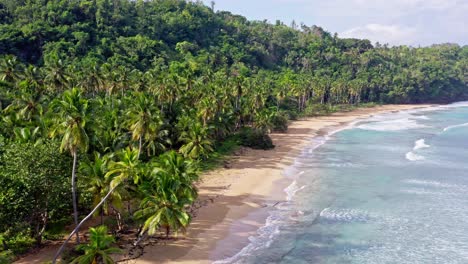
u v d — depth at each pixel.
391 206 51.44
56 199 35.47
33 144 40.41
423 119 142.50
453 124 128.88
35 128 48.41
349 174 65.25
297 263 36.91
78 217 42.66
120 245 38.16
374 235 43.22
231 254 37.94
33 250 36.31
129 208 42.97
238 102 99.19
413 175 65.31
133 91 87.06
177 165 40.06
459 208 51.03
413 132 110.00
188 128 70.12
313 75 197.50
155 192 35.91
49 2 142.12
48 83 78.56
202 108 76.62
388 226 45.47
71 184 36.62
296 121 128.12
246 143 82.31
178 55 157.12
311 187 58.19
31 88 72.56
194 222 44.50
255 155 76.50
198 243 39.66
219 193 54.12
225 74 148.25
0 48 115.94
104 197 35.94
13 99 66.12
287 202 51.97
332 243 41.19
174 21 178.75
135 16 172.00
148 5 198.50
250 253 38.41
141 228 39.47
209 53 167.88
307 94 158.38
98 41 135.88
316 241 41.50
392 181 61.81
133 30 156.12
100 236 31.45
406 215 48.62
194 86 93.25
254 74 169.50
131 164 36.31
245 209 49.00
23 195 33.56
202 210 48.00
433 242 41.84
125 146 58.31
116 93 86.44
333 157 77.12
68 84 80.88
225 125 84.25
